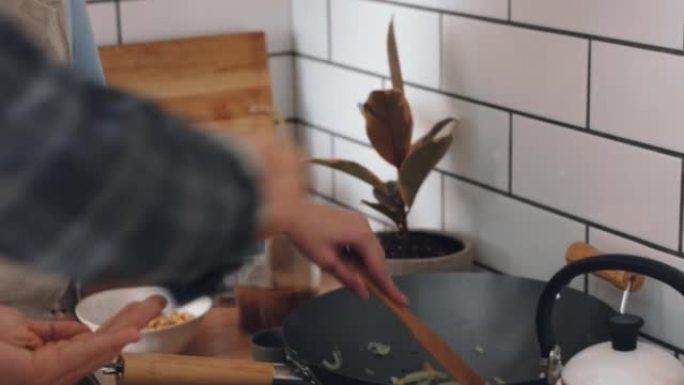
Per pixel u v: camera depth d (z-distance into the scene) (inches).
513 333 51.4
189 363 43.4
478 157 56.1
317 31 66.2
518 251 54.6
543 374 42.8
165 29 64.6
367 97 61.5
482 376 49.3
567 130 50.3
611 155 48.4
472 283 53.1
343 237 40.6
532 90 51.8
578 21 48.6
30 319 42.7
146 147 18.4
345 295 51.6
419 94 59.4
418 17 58.2
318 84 67.1
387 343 51.3
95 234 18.3
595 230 49.9
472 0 54.3
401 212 57.1
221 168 18.8
